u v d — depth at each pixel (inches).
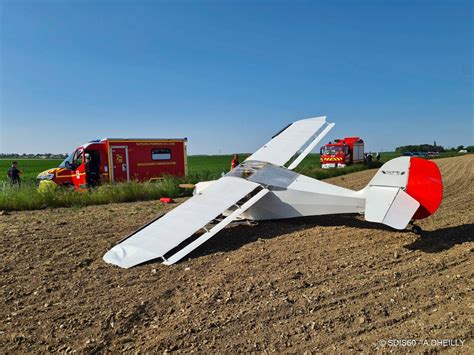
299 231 285.6
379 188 250.7
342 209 268.1
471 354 119.1
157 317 152.7
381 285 175.5
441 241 246.4
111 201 490.9
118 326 145.5
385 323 140.8
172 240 232.4
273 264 209.2
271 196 298.2
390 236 262.5
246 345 129.8
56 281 193.2
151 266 213.8
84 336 139.2
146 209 414.9
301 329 138.8
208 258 225.9
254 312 152.3
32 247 251.9
